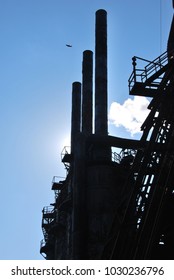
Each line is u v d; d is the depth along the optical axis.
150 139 19.98
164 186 17.73
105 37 33.69
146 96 21.58
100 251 23.95
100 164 26.75
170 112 20.02
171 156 18.91
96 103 30.91
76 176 25.97
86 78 35.38
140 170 20.03
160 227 17.61
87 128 33.00
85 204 25.36
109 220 24.95
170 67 19.70
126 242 20.08
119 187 26.52
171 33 22.88
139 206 20.05
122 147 27.45
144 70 20.80
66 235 32.72
